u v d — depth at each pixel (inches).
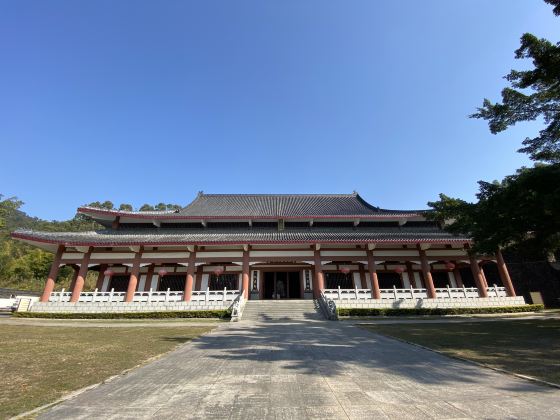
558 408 221.3
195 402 241.9
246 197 1670.8
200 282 1235.2
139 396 257.8
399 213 1337.4
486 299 1057.5
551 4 550.3
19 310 1050.7
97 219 1305.4
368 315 973.8
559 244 706.2
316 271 1133.1
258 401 242.5
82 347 490.0
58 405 238.8
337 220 1327.5
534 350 433.7
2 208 1828.2
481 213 676.7
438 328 701.9
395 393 258.5
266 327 750.5
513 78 692.1
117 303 1010.7
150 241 1077.1
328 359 394.0
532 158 744.3
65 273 2174.0
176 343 527.2
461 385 280.2
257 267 1261.1
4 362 384.5
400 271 1187.3
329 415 213.3
